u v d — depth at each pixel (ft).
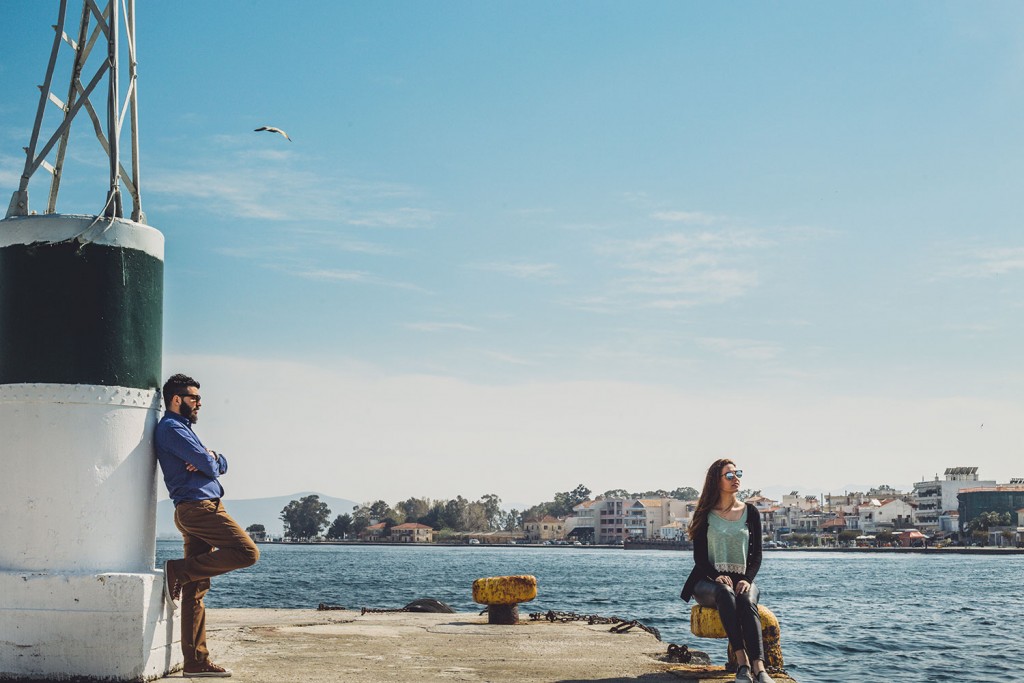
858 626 116.26
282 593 194.08
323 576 296.30
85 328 21.74
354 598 177.06
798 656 81.15
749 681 23.54
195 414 23.88
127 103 23.99
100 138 24.11
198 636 22.95
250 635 33.50
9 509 21.40
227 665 25.39
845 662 77.05
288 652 28.66
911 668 73.41
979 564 439.22
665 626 114.11
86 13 23.79
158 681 21.68
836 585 241.35
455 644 31.40
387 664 26.32
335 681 22.99
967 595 192.95
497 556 641.40
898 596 189.98
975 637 100.12
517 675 24.76
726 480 25.38
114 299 22.09
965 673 70.54
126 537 21.91
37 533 21.33
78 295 21.77
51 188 24.14
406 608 47.09
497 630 36.40
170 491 22.75
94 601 20.86
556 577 297.33
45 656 20.74
